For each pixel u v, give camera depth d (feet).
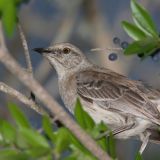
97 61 60.70
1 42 23.68
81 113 28.12
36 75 61.82
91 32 62.85
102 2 64.64
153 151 60.23
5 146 25.31
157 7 63.67
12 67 23.72
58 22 65.67
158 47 31.07
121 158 59.00
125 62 59.67
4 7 24.17
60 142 25.59
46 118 26.16
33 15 65.62
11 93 36.60
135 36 31.76
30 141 25.31
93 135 27.55
